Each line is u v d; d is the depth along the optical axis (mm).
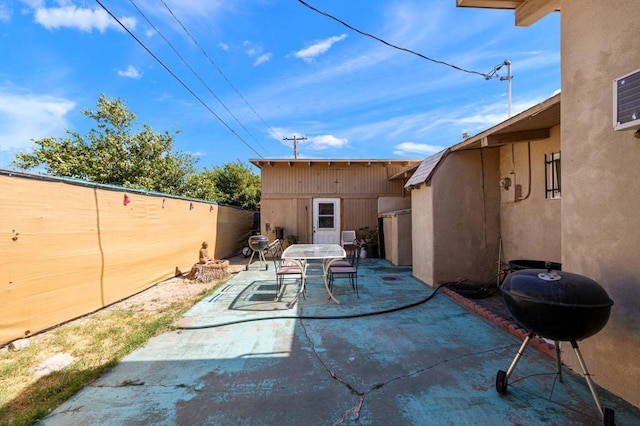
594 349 2166
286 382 2258
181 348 2855
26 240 3074
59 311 3441
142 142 10695
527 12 2803
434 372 2381
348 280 5660
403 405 1971
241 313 3838
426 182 5047
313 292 4855
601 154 2092
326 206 9383
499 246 5031
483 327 3326
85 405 1994
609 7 2012
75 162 9312
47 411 1929
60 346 2893
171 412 1918
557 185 3783
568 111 2377
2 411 1934
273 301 4371
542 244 4043
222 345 2916
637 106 1683
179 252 6363
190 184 11742
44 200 3271
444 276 5023
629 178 1908
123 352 2734
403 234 7320
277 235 9094
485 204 5047
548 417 1831
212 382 2264
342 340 3008
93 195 3986
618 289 1983
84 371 2406
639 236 1860
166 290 5133
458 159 5043
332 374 2369
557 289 1697
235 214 10062
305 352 2754
